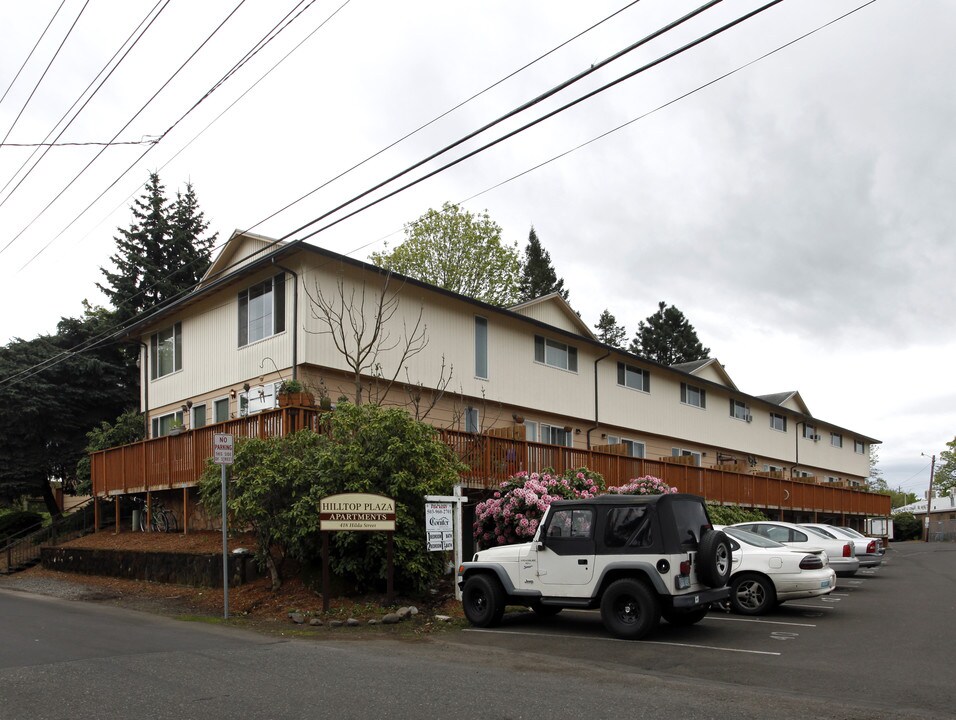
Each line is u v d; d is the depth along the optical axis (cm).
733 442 4156
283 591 1497
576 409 3011
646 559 1134
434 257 4372
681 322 7169
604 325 7644
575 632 1212
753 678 874
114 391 3170
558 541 1212
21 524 3209
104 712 690
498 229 4484
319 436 1548
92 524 2697
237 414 2262
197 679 825
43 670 868
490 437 1930
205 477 1590
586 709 711
